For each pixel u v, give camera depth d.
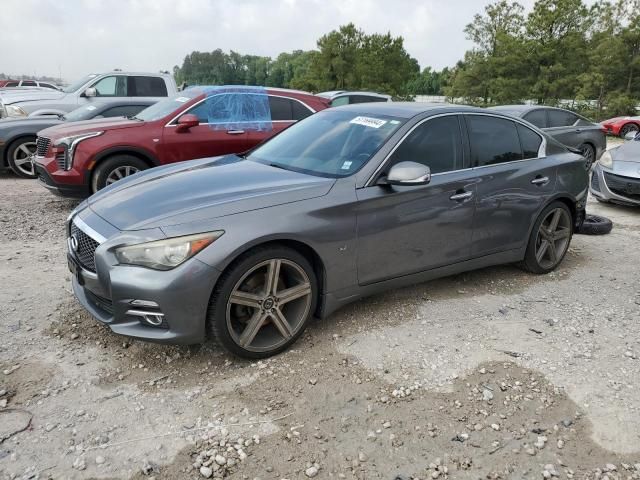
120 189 3.65
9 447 2.50
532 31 33.31
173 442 2.59
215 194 3.31
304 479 2.39
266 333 3.39
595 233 6.43
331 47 38.16
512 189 4.39
